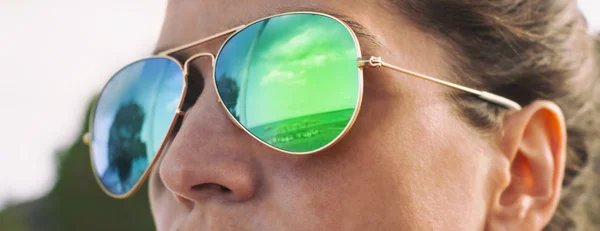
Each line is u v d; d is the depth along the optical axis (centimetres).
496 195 31
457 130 30
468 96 30
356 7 30
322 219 28
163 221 33
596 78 38
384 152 28
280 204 28
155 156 33
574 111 36
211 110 30
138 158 34
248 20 31
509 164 31
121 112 35
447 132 29
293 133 28
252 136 28
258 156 29
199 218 29
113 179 36
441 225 29
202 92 31
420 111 29
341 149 28
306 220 28
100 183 37
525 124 31
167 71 33
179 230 30
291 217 28
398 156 28
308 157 28
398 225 28
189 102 32
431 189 29
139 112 34
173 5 35
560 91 34
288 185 28
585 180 38
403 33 30
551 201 32
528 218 31
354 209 28
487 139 31
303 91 28
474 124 30
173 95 32
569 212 37
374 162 28
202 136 29
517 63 32
